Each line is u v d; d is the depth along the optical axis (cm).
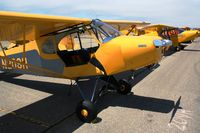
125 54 441
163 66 1000
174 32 1597
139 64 445
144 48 430
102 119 437
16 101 540
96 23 486
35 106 508
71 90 630
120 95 582
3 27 474
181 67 974
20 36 542
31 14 423
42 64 546
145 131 386
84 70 486
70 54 502
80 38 498
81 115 430
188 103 520
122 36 477
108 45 458
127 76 802
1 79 752
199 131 385
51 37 522
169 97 565
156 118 438
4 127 404
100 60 465
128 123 418
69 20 466
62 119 439
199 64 1048
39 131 389
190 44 2320
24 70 600
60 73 522
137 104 516
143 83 704
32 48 559
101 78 548
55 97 571
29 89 641
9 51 623
